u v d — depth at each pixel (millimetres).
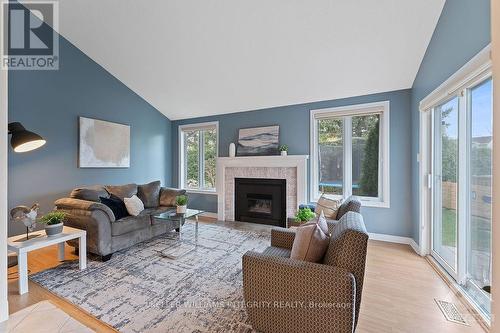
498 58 684
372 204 3641
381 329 1662
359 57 3094
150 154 5074
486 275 1881
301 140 4234
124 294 2074
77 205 2840
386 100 3580
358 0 2441
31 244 2150
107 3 2984
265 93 4160
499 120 680
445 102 2525
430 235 2914
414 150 3271
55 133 3551
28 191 3271
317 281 1409
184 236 3748
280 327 1509
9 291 2113
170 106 5086
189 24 3074
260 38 3094
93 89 4027
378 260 2826
